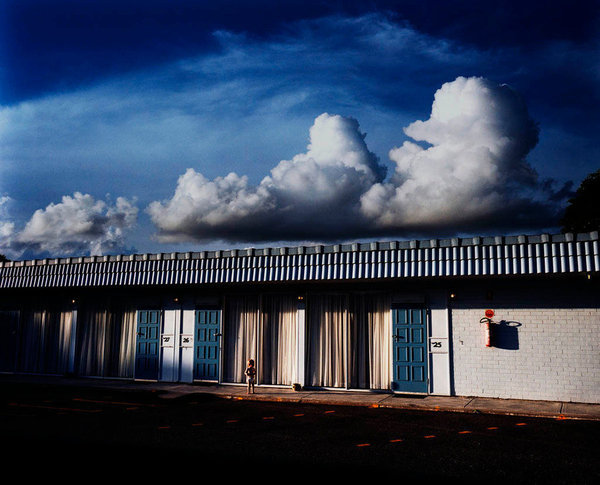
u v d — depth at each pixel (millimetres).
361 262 15297
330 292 16938
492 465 8297
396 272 14844
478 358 14898
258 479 7520
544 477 7723
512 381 14469
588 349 13844
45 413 12789
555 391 14016
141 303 19344
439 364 15305
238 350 17844
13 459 8508
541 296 14438
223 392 16094
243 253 16734
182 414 12758
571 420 11953
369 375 16281
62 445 9461
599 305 13859
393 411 13250
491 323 14820
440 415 12641
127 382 18578
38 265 19812
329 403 14430
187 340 18391
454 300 15375
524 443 9727
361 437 10211
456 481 7516
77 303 20281
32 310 21203
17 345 21062
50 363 20500
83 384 17922
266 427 11164
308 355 16906
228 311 18172
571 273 13320
